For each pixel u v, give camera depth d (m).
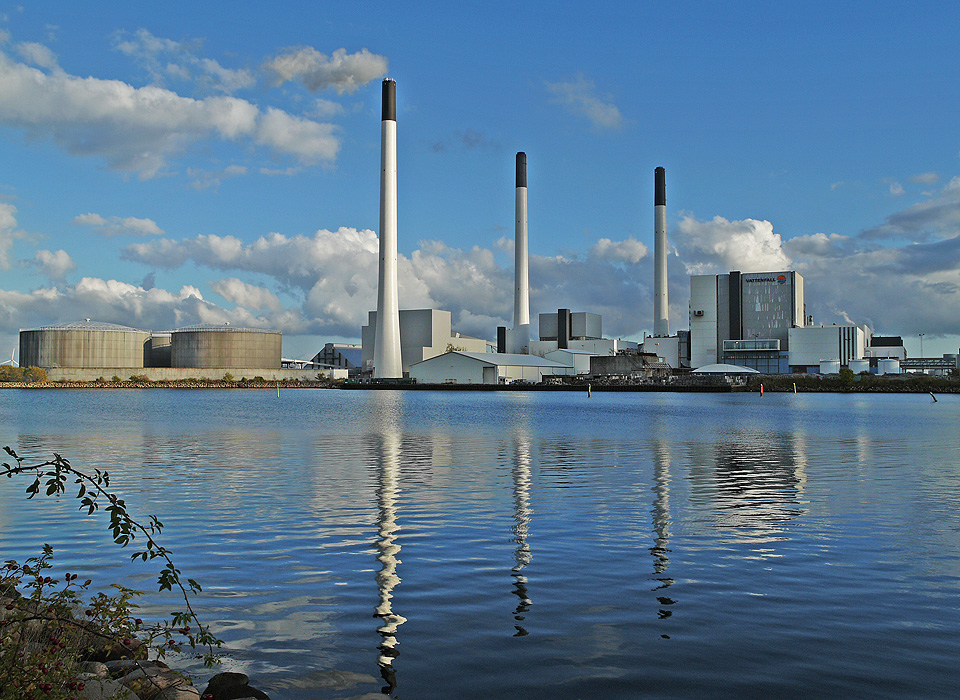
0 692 8.26
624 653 11.73
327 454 40.88
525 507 24.28
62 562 17.33
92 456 39.66
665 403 118.88
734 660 11.44
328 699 10.23
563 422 69.38
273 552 18.23
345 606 14.11
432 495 26.70
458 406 107.25
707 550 18.39
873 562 17.22
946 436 53.34
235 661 11.53
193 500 25.62
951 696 10.16
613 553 18.08
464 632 12.70
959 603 14.17
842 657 11.52
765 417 78.12
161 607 14.05
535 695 10.32
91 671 10.20
